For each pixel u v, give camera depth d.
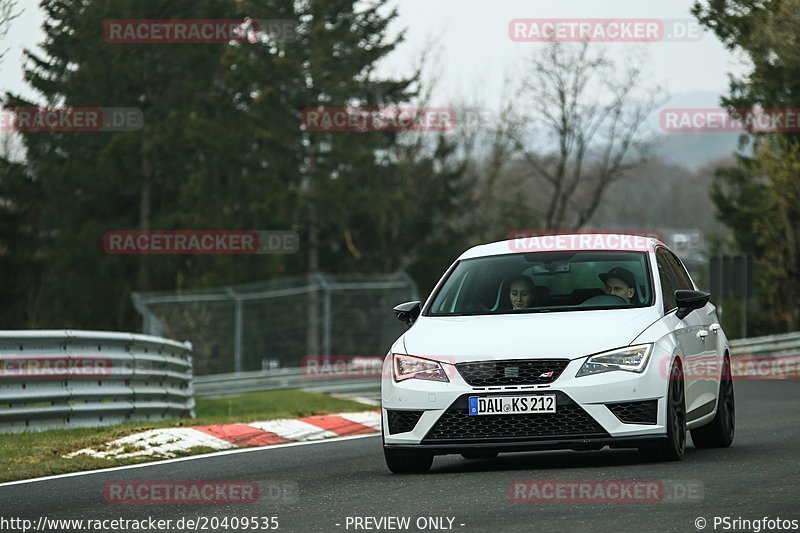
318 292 167.25
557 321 33.41
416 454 33.41
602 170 191.75
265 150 179.88
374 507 27.06
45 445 43.06
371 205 184.38
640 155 188.88
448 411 32.00
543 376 31.67
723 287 106.69
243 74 178.25
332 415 53.44
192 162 183.00
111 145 175.38
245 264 177.75
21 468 37.62
